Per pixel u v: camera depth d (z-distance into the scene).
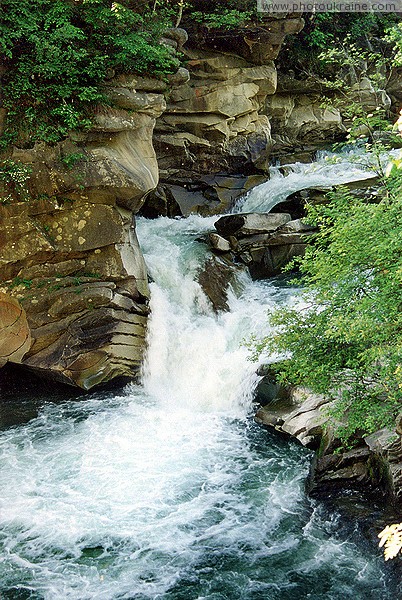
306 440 10.09
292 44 19.83
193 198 17.80
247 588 7.71
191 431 11.38
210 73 17.36
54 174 12.12
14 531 8.86
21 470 10.34
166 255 14.66
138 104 12.93
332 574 7.86
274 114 19.86
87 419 11.91
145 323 13.25
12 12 11.87
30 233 12.23
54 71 12.08
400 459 8.71
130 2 14.16
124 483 9.88
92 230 12.54
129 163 12.91
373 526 8.38
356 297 8.31
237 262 14.84
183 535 8.68
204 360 12.76
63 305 12.35
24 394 13.11
